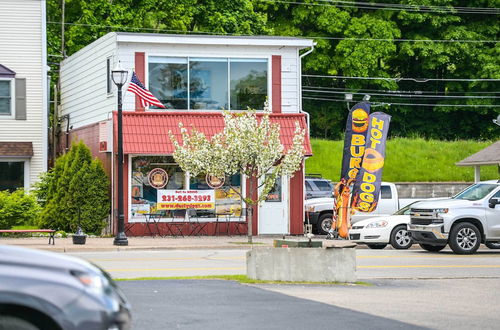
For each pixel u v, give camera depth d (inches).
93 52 1957.4
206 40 1827.0
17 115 2039.9
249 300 776.3
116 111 1781.5
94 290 433.4
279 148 1627.7
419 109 3356.3
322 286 913.5
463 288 922.1
